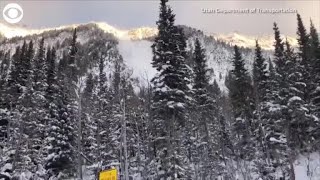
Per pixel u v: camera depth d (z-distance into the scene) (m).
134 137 45.34
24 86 49.12
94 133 44.91
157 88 31.44
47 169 42.81
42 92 46.50
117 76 41.25
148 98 40.47
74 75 41.69
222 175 42.88
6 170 34.22
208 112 44.66
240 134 48.16
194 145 41.28
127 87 41.69
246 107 47.88
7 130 42.09
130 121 42.94
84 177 41.50
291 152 40.16
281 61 46.03
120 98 37.72
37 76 49.31
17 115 40.53
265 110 44.50
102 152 42.16
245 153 45.69
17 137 38.41
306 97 46.84
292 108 40.97
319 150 43.91
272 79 45.41
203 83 46.38
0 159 33.28
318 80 46.94
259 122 43.09
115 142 42.81
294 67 44.25
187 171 31.61
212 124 46.53
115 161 40.75
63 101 45.66
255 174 41.84
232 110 48.91
